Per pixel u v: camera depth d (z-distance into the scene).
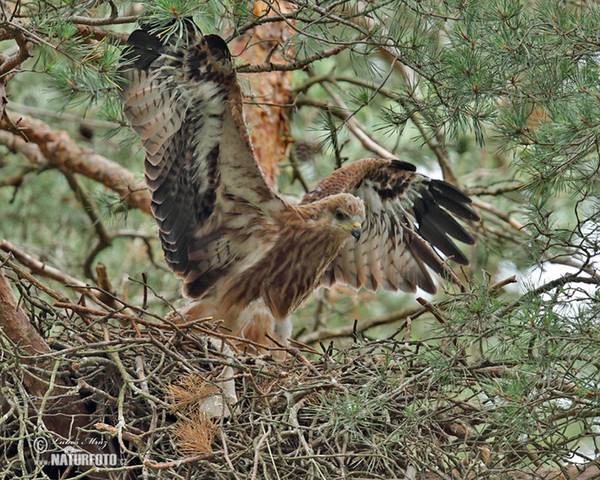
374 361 11.52
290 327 13.77
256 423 9.97
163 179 12.82
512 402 9.73
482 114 10.80
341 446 10.41
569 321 9.82
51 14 10.51
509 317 10.24
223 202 13.24
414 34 11.10
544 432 9.85
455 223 15.92
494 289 10.70
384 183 15.73
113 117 13.44
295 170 17.81
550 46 10.18
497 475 9.63
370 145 17.06
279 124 16.92
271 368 11.18
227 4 11.17
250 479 9.17
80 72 10.22
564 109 10.00
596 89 9.69
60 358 9.81
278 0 11.96
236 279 13.48
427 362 10.52
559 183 10.46
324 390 10.61
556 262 11.34
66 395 9.88
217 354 10.84
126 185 16.77
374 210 15.91
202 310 13.39
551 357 9.78
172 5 9.87
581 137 9.80
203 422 9.52
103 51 10.44
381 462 10.49
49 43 9.85
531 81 10.28
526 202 12.27
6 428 10.28
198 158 12.70
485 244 17.00
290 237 13.53
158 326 10.68
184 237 13.38
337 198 13.81
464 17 10.53
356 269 16.14
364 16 11.26
